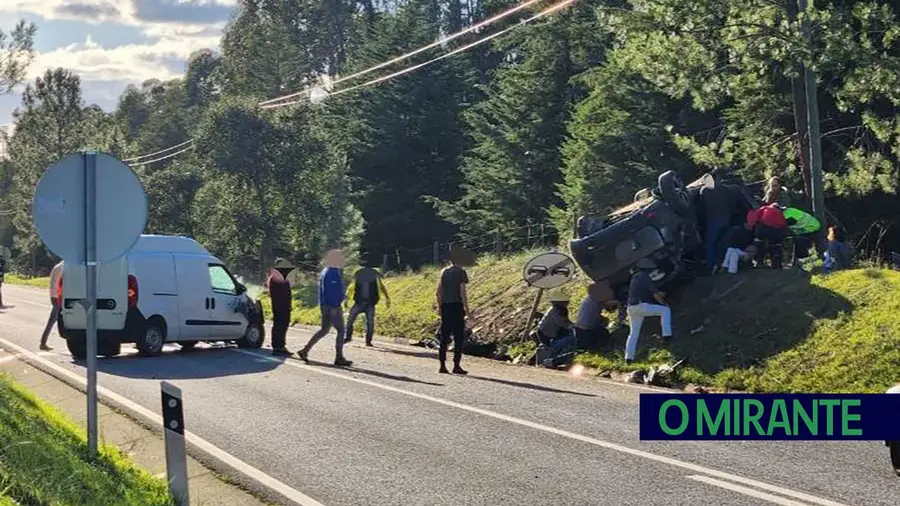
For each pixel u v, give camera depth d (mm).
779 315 14359
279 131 49844
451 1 86125
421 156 61875
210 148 49844
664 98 35719
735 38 20312
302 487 8188
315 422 10867
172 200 59906
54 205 8055
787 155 23344
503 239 50812
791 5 20453
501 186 51281
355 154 61781
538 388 13406
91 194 8125
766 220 16281
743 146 23688
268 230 48406
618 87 36906
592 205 37938
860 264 16766
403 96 60750
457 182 61125
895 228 26875
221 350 19109
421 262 58469
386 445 9664
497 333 18859
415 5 64438
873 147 24969
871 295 13883
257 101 51875
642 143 36469
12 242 94312
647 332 15688
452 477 8406
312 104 58125
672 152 35500
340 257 16406
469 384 13805
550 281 17281
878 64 19734
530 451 9344
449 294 15156
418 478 8391
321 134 51562
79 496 6816
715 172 17062
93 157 8133
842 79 22922
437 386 13586
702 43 20688
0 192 91625
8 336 21578
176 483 7234
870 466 8695
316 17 92562
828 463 8812
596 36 45562
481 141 54812
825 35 19641
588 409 11617
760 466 8703
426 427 10531
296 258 51250
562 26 49188
